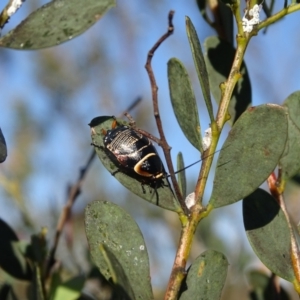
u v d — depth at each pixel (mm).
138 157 667
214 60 707
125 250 654
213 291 652
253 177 653
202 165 658
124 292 621
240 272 1094
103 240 655
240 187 654
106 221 656
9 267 714
